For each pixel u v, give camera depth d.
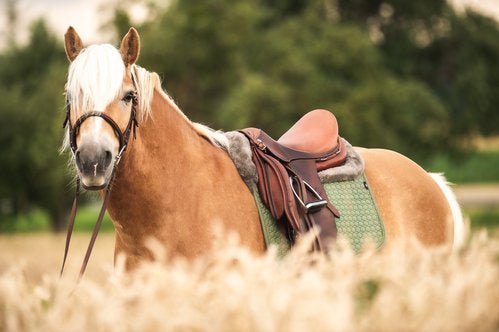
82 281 5.99
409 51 61.88
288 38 49.50
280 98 43.81
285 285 5.66
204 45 48.41
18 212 65.38
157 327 5.24
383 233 8.21
